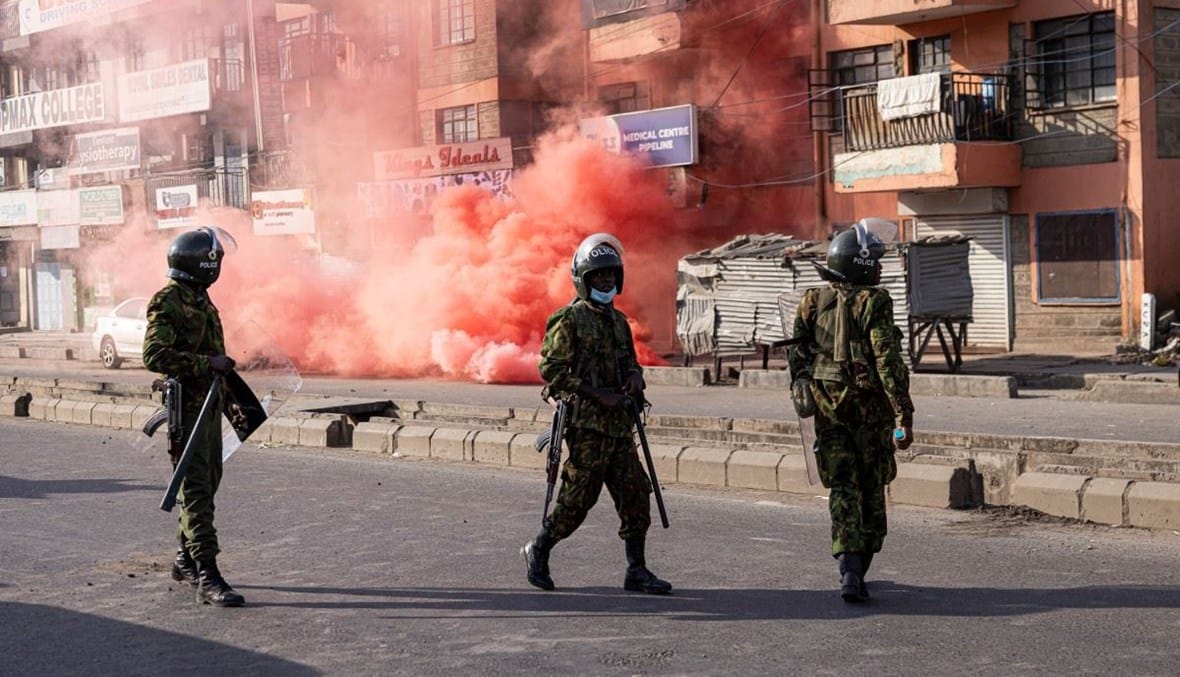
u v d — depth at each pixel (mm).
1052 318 23641
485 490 10523
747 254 20531
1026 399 17219
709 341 21031
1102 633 5898
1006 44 23844
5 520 9617
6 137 45000
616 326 6809
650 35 28141
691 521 8922
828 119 26422
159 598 7109
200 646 6141
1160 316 22453
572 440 6789
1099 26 22734
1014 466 9672
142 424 15859
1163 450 9742
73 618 6730
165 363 6789
